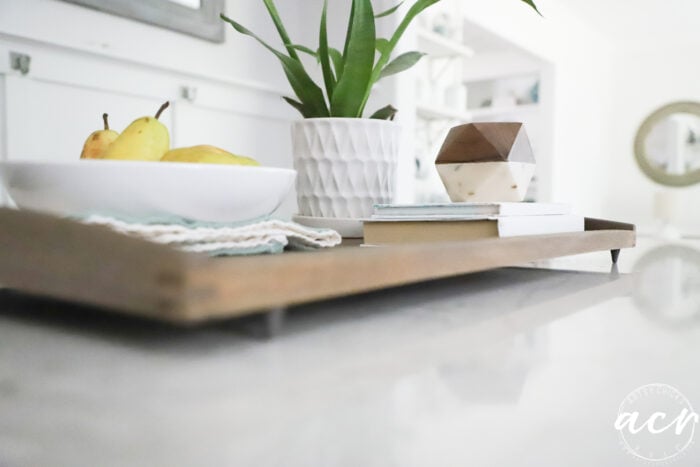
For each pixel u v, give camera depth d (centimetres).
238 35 142
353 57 85
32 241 37
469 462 22
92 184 49
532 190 392
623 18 375
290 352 37
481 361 36
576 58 392
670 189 425
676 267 93
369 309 53
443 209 72
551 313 52
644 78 434
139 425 25
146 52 121
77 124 108
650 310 54
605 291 66
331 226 93
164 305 31
